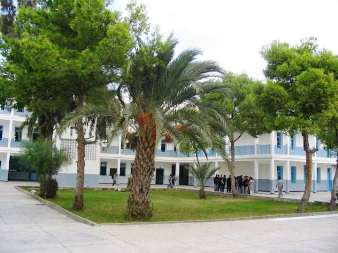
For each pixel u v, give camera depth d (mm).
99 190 32969
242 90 27484
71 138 35688
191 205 21297
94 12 15289
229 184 35781
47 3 17312
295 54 19281
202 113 14367
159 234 11227
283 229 12781
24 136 42812
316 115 18312
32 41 14984
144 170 14391
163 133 14477
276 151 36844
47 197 22609
